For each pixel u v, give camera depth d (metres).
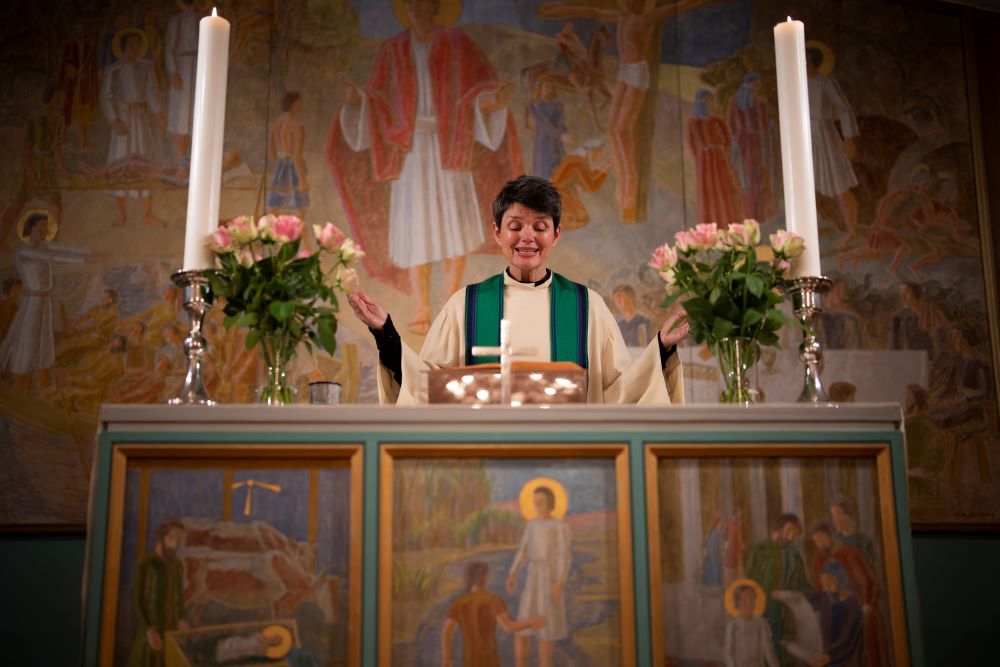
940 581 5.32
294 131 5.56
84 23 5.54
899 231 5.87
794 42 3.29
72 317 5.14
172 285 5.25
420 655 2.42
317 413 2.52
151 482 2.49
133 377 5.12
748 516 2.57
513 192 3.93
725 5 6.10
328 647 2.43
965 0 6.21
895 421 2.65
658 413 2.57
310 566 2.46
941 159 6.02
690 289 3.17
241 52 5.63
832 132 5.98
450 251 5.52
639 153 5.80
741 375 3.07
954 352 5.71
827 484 2.61
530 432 2.53
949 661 5.21
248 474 2.50
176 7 5.63
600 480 2.55
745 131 5.92
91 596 2.39
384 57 5.74
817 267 3.09
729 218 5.77
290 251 2.97
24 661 4.68
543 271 4.07
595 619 2.46
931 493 5.48
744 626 2.50
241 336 5.23
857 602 2.54
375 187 5.55
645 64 5.94
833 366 5.61
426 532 2.49
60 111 5.40
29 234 5.21
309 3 5.75
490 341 3.90
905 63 6.15
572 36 5.91
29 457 4.93
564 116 5.79
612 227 5.67
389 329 3.36
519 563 2.48
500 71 5.81
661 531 2.54
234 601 2.44
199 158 3.04
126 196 5.33
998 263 5.89
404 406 2.53
